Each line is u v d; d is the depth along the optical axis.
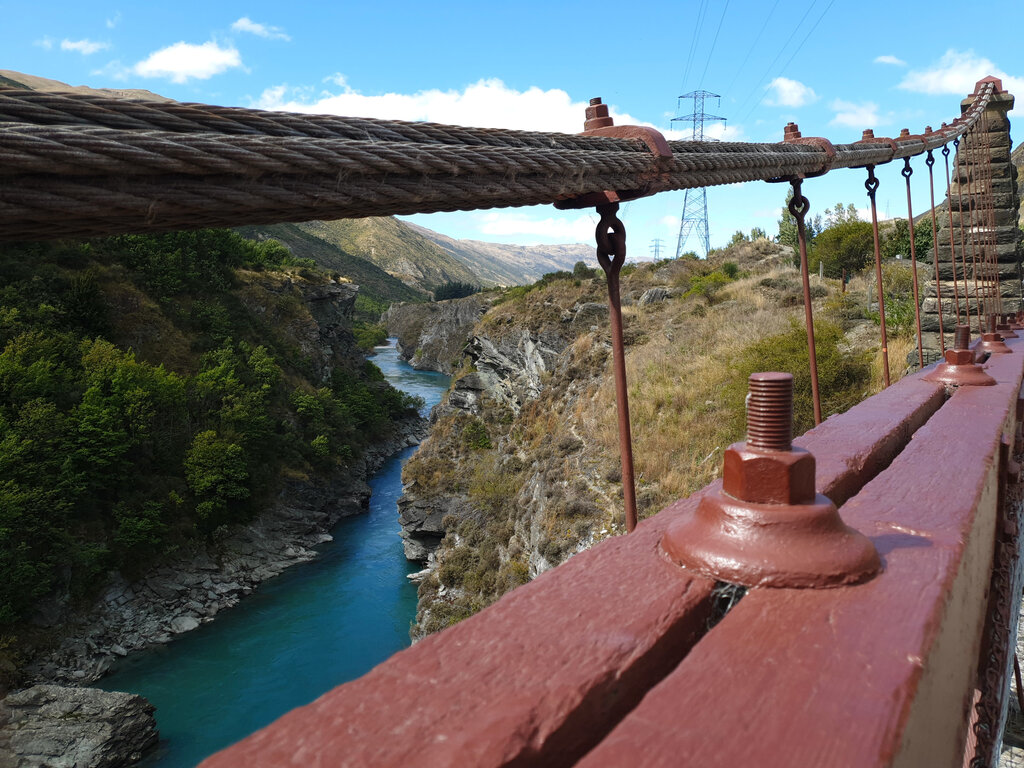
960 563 0.97
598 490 18.09
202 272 58.16
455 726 0.56
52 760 20.80
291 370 60.06
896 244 27.95
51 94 0.78
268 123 0.99
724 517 0.93
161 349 48.69
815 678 0.65
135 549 34.53
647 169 1.77
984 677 1.90
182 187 0.86
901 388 2.67
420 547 36.84
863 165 4.13
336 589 34.38
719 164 2.17
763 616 0.78
